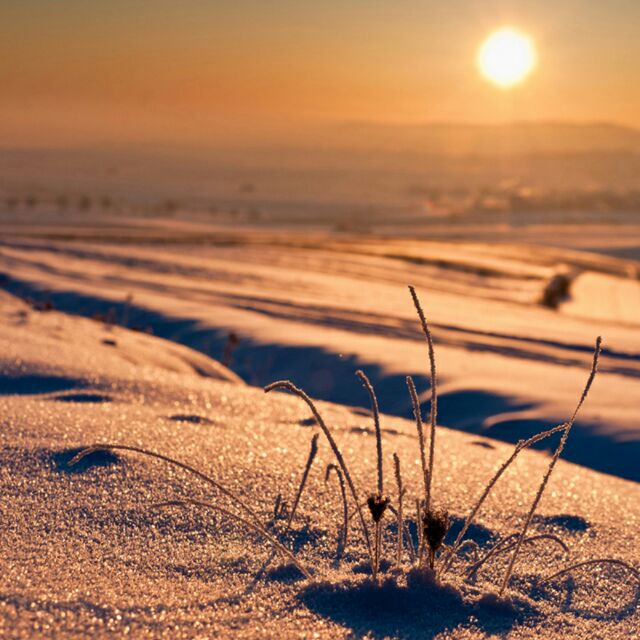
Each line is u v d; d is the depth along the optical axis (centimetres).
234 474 309
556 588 223
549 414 990
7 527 238
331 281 3931
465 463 375
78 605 184
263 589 201
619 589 226
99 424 376
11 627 169
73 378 557
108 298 2164
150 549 228
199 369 970
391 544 248
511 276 5378
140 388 549
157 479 292
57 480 285
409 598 196
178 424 390
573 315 3831
